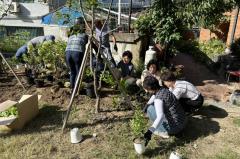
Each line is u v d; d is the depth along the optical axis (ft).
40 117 19.48
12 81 25.81
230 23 40.98
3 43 40.37
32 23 65.41
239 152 16.05
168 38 27.86
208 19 27.63
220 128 18.47
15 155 15.44
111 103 21.13
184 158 15.28
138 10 40.32
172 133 16.96
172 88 19.02
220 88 27.45
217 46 42.06
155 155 15.39
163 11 27.73
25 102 18.26
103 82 24.11
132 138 16.96
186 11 27.07
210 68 35.17
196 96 18.81
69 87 23.45
